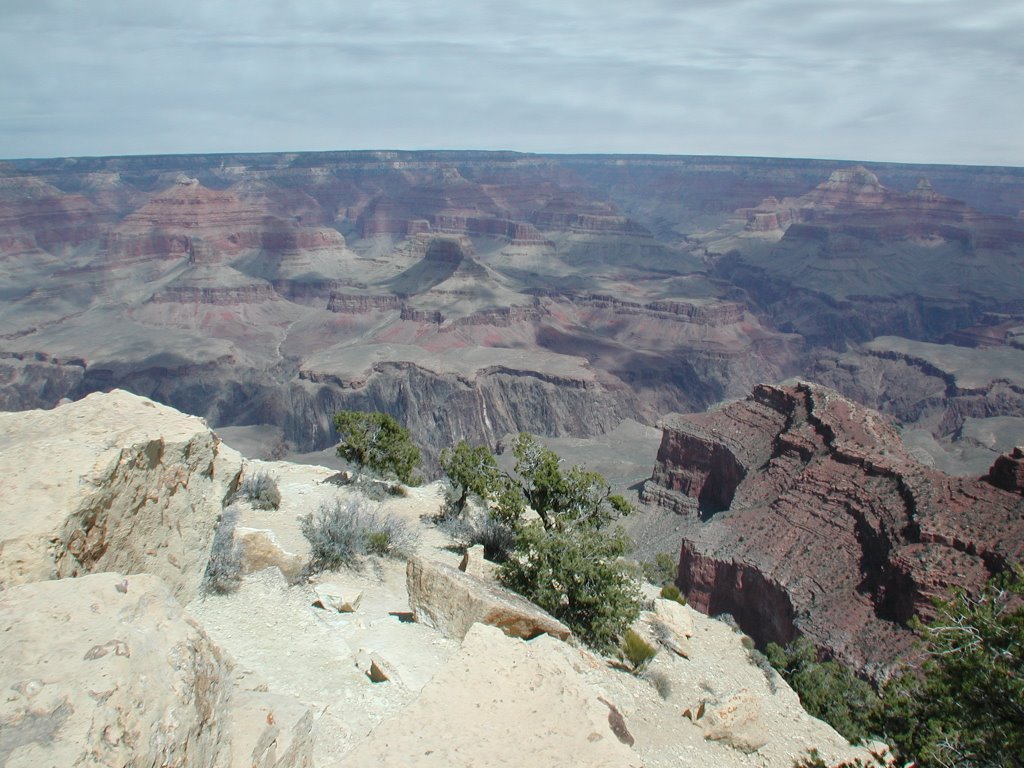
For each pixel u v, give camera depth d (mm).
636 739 19969
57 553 10836
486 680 11344
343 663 17141
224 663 9406
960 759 17984
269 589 20875
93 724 6637
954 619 19297
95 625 7902
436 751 9938
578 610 26031
